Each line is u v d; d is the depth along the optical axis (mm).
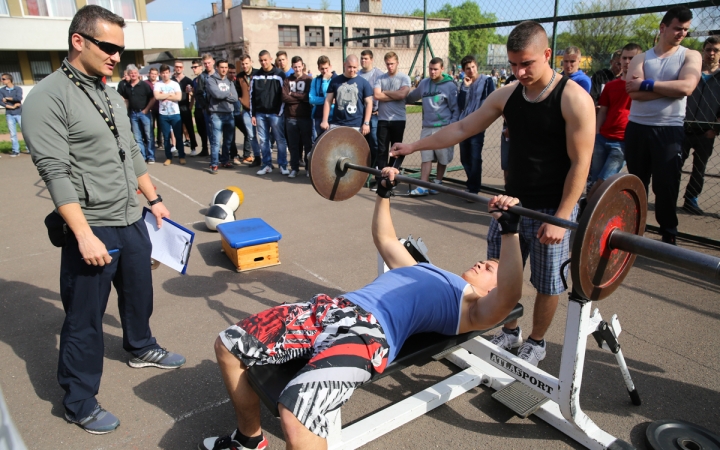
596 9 5602
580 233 1671
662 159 4297
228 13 29766
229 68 8961
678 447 2166
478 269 2621
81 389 2412
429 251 4684
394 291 2139
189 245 2721
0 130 14930
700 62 4070
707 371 2789
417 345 2209
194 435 2371
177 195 7004
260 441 2186
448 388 2553
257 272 4312
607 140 5094
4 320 3527
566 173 2477
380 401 2617
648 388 2652
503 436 2350
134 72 8820
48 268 4488
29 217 6066
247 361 1953
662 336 3152
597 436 2207
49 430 2410
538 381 2312
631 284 3904
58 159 2180
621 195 1753
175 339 3227
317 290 3947
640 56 4312
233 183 7664
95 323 2398
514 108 2510
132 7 22172
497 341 2951
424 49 7082
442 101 6352
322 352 1803
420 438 2336
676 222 4531
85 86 2295
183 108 9992
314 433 1660
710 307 3520
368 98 6785
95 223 2406
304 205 6375
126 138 2508
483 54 8562
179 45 23656
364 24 14367
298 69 7453
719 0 4113
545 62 2312
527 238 2680
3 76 10492
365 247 4863
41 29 20469
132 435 2373
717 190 6832
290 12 29422
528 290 3871
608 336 2299
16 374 2873
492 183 7629
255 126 8594
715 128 4719
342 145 3078
